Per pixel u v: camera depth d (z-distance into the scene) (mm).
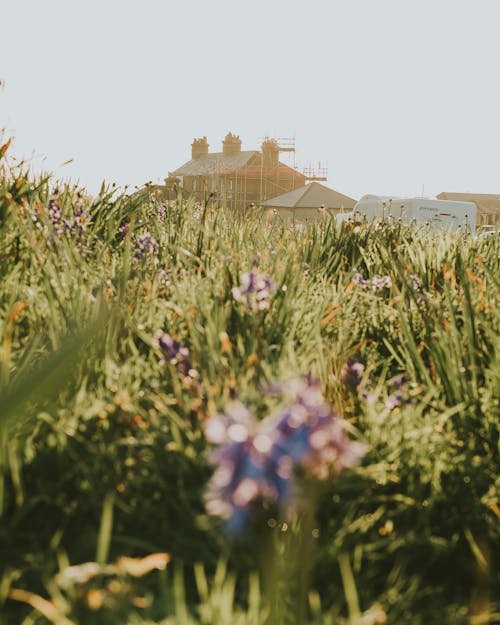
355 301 5086
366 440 2996
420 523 2803
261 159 87875
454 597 2535
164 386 3332
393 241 7660
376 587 2557
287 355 3686
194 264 5801
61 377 2330
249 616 2135
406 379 3674
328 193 74750
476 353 3775
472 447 3158
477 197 85250
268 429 1544
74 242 5367
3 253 4641
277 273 4883
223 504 1538
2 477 2574
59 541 2574
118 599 2154
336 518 2750
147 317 4043
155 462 2836
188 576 2480
